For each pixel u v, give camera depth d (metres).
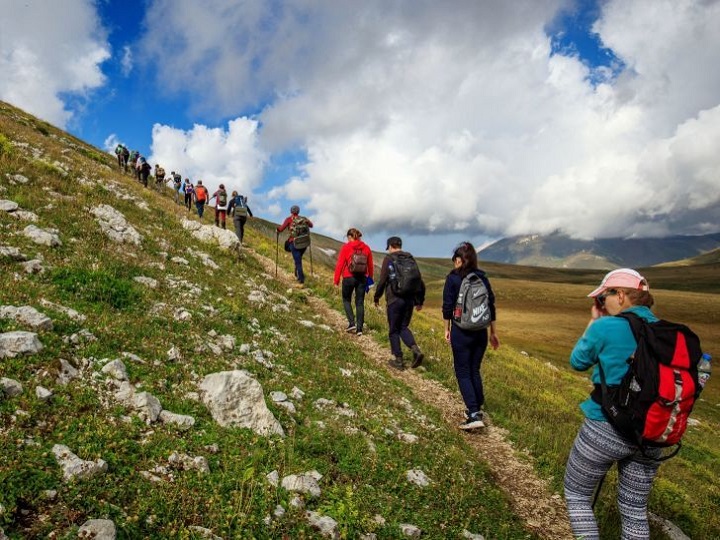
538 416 10.48
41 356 5.21
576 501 4.72
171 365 6.41
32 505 3.33
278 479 4.70
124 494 3.76
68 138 40.19
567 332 89.75
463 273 8.33
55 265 8.50
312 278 20.25
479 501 5.70
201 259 14.41
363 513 4.59
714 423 29.33
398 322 11.18
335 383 8.25
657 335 4.02
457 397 10.47
